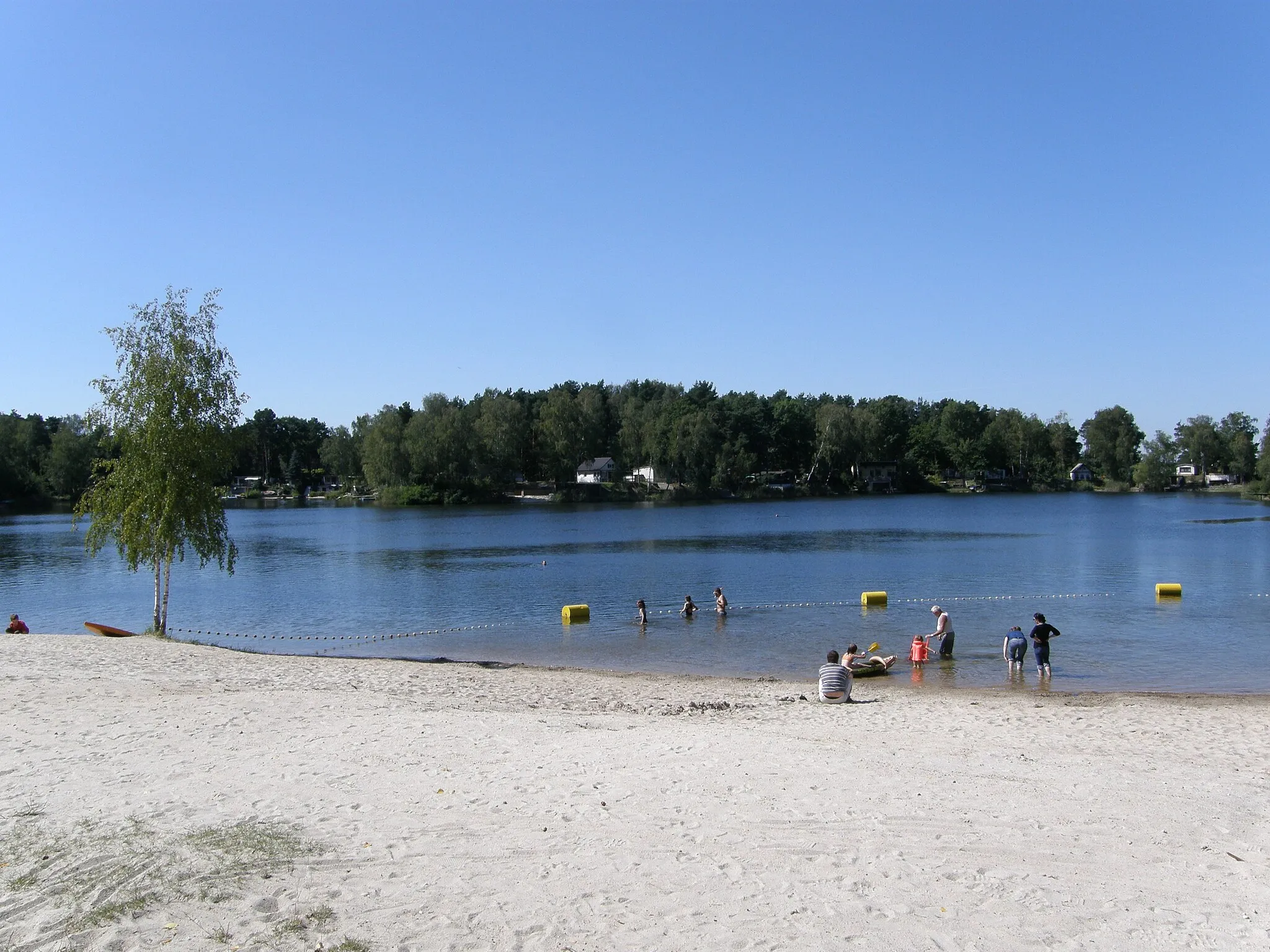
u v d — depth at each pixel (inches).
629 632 1320.1
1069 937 305.4
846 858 369.1
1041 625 957.8
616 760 513.7
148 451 1206.9
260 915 312.3
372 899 327.0
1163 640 1179.3
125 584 1989.4
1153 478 6840.6
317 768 494.0
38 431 5782.5
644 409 6225.4
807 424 6451.8
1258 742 608.4
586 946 293.9
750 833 394.9
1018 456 7052.2
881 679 950.4
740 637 1267.2
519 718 644.7
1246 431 7662.4
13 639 1056.2
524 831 395.2
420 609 1587.1
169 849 369.7
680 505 5334.6
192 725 600.4
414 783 466.3
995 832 401.4
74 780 469.4
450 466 5374.0
